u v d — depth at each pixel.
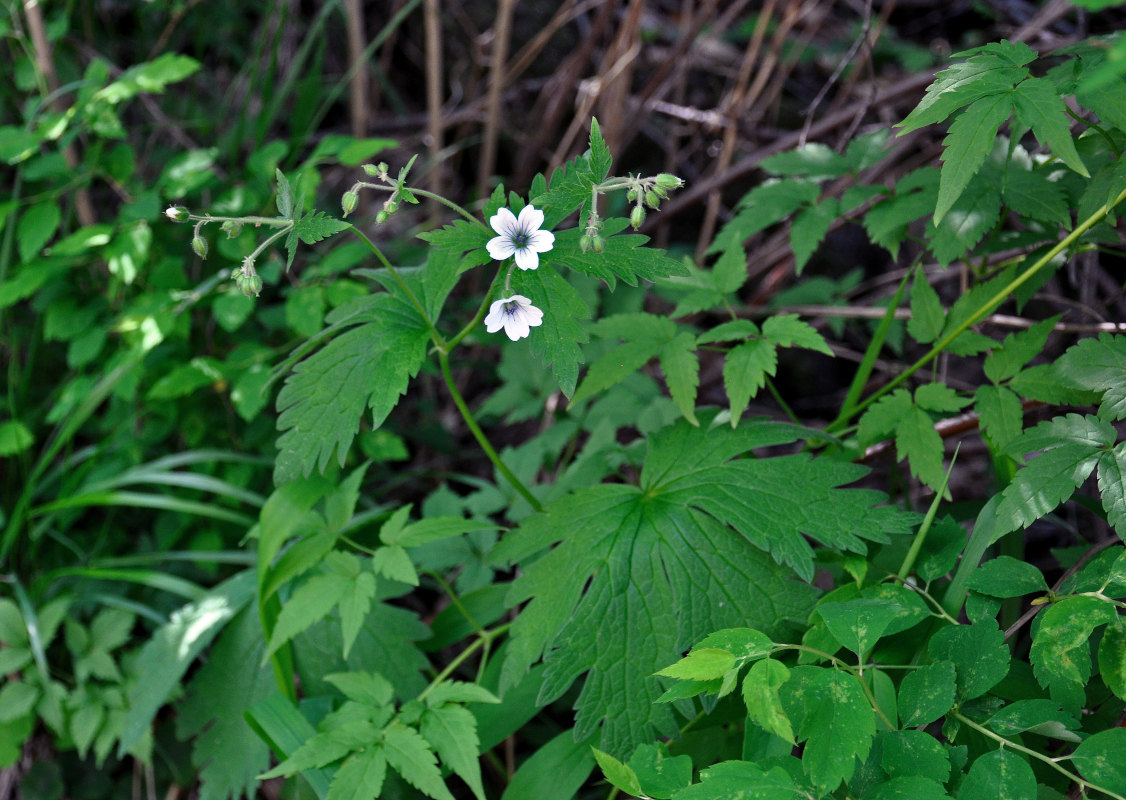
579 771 0.54
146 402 0.79
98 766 0.74
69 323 0.76
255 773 0.60
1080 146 0.57
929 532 0.55
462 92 1.20
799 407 0.99
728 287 0.61
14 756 0.71
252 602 0.65
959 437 0.75
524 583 0.55
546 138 1.02
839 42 1.21
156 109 0.97
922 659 0.51
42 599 0.76
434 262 0.57
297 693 0.65
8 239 0.76
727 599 0.53
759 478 0.56
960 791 0.43
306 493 0.61
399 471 0.94
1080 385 0.53
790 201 0.64
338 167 1.09
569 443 0.78
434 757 0.52
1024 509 0.49
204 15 1.03
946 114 0.48
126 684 0.71
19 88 0.80
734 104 1.01
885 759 0.45
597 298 0.82
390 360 0.53
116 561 0.75
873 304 0.84
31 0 0.78
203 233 0.81
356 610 0.56
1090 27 0.85
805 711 0.44
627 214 1.07
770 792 0.43
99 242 0.72
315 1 1.19
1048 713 0.45
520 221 0.49
